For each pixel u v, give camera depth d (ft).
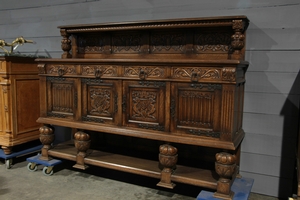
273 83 7.33
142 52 8.34
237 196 6.40
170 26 7.29
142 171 7.29
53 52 10.57
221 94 6.18
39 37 10.79
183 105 6.60
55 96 8.38
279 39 7.17
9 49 11.62
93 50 9.14
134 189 7.84
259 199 7.41
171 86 6.66
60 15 10.22
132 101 7.19
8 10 11.36
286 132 7.32
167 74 6.67
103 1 9.31
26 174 8.73
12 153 9.26
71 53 9.88
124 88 7.25
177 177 6.84
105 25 8.08
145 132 7.05
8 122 9.04
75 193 7.50
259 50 7.38
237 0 7.49
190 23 7.06
